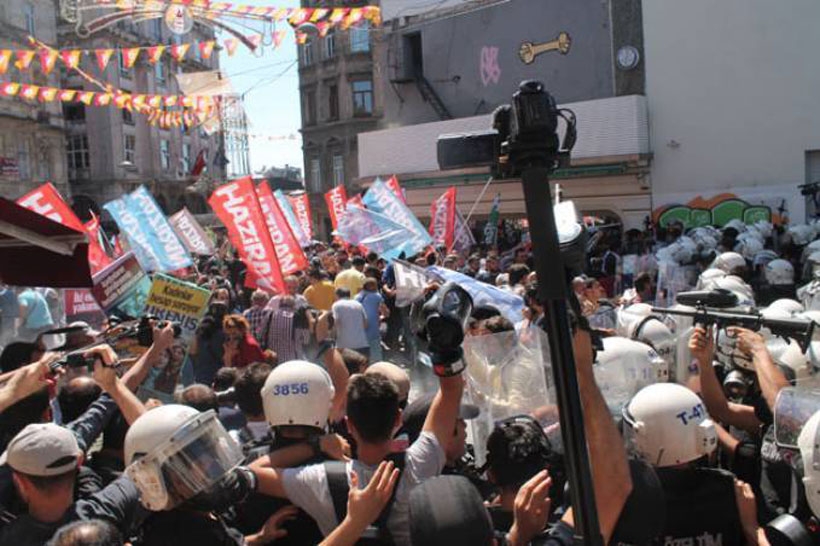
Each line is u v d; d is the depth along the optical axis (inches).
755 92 864.3
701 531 116.7
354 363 217.2
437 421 117.3
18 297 418.0
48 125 1797.5
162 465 101.2
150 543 103.3
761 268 548.7
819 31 829.2
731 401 163.0
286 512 115.7
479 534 83.0
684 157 904.3
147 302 296.7
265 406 127.8
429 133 1090.1
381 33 1214.3
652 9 914.1
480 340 153.1
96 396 165.3
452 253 585.6
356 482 112.8
